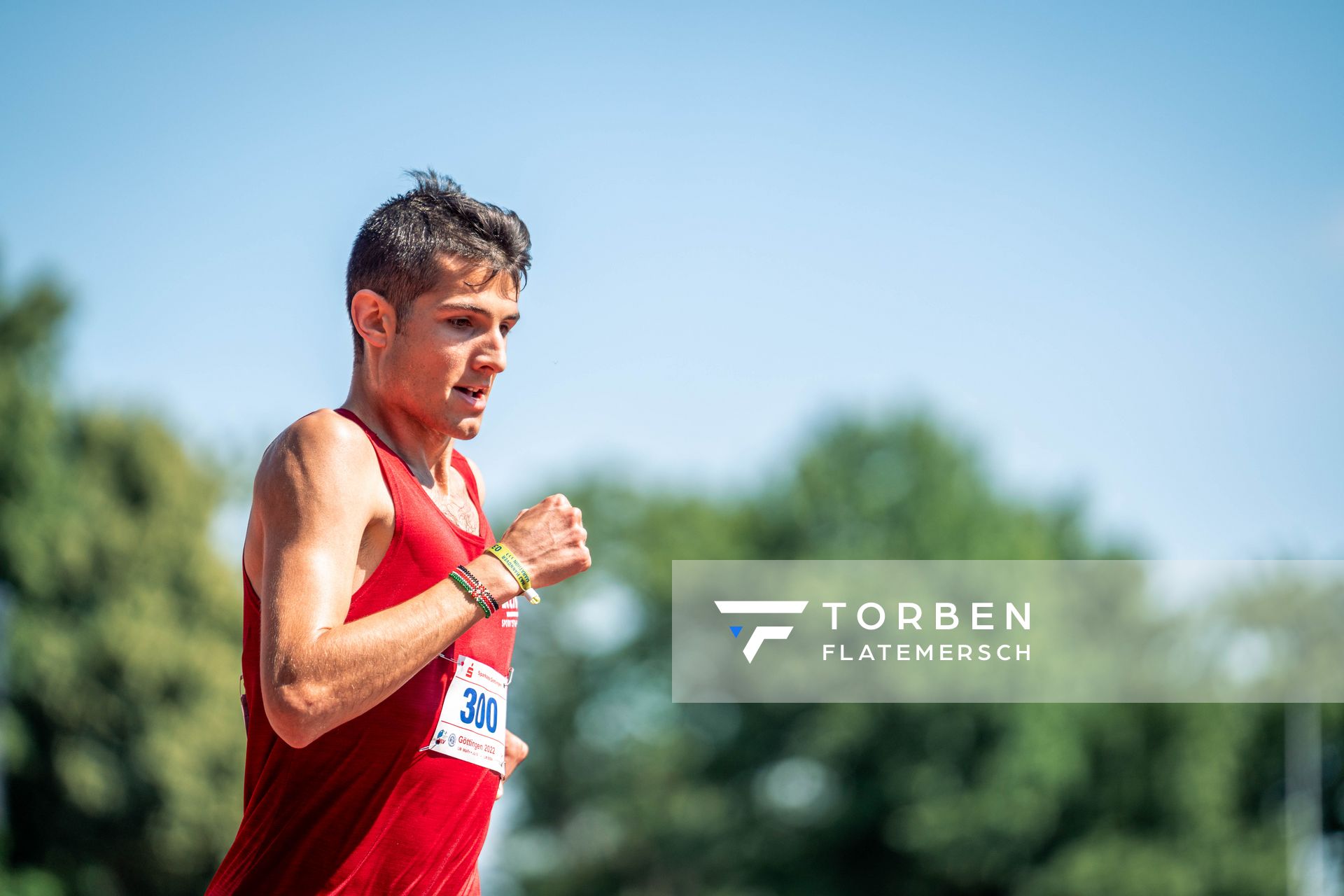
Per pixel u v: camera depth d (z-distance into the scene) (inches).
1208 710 4023.1
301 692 242.5
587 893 4822.8
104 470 3346.5
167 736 3120.1
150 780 3090.6
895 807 4025.6
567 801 4938.5
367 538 267.7
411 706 268.2
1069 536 4542.3
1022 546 4197.8
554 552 271.6
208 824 3149.6
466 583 261.0
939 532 4239.7
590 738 4960.6
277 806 267.6
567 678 5002.5
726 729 4596.5
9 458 3154.5
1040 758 3833.7
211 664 3235.7
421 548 270.5
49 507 3191.4
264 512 263.4
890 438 4589.1
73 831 3117.6
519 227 292.5
